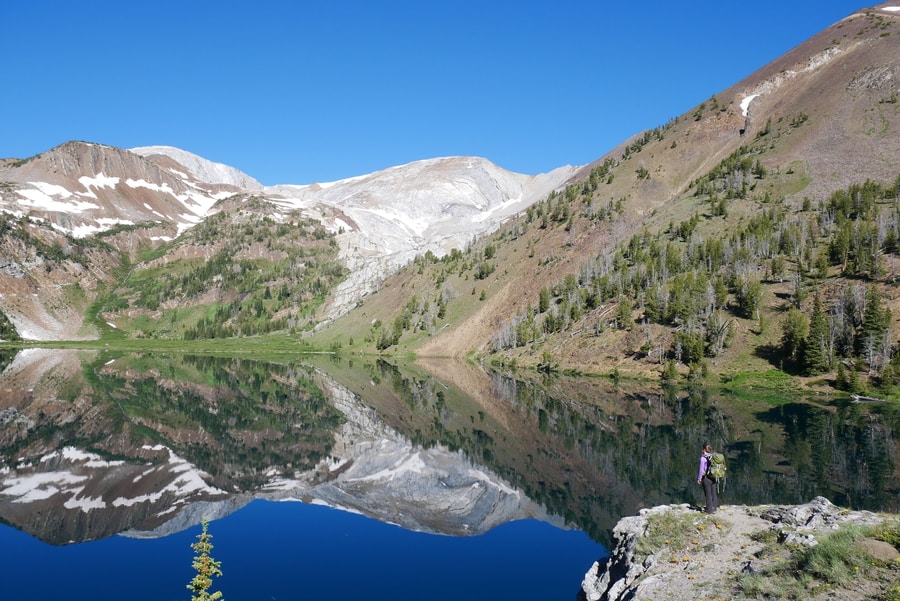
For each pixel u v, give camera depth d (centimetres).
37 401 9756
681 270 15488
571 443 7081
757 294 12394
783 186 19050
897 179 15775
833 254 13262
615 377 12925
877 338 10006
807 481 4953
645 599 2042
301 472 6094
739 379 11094
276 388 12269
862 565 1823
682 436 7100
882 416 8150
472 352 18262
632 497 4872
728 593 1903
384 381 13575
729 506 2958
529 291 19450
